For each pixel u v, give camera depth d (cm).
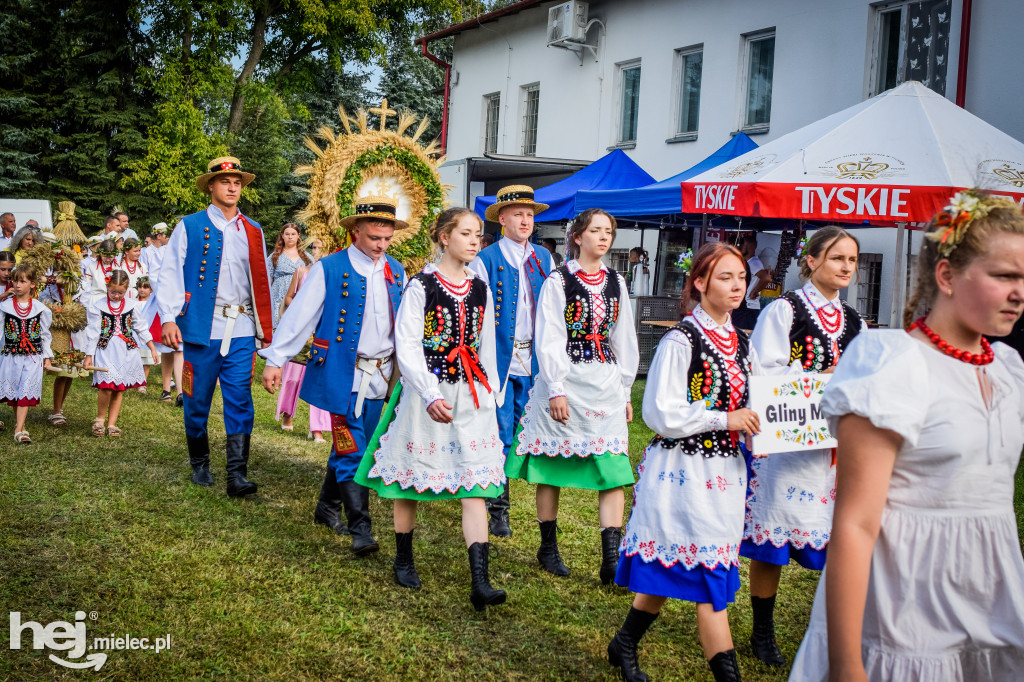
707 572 301
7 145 2600
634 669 327
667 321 1125
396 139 682
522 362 520
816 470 338
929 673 186
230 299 555
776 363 360
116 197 2603
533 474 437
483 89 1967
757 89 1365
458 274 405
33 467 566
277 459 642
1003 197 183
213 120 3144
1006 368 190
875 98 872
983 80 1065
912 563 184
